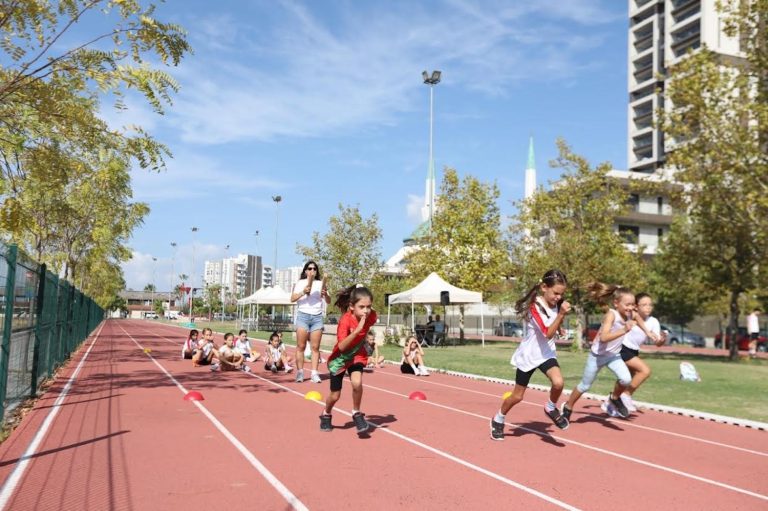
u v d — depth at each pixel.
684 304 49.66
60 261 24.62
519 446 6.90
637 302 8.95
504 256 35.34
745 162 21.42
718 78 21.86
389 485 5.14
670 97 23.17
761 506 4.89
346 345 6.98
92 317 38.19
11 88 9.30
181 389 10.97
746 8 21.42
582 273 27.31
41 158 11.23
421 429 7.75
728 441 7.66
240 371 14.84
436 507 4.58
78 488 4.86
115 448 6.23
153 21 9.15
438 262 36.00
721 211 23.69
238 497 4.70
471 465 5.93
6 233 11.52
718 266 26.16
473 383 13.80
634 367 9.05
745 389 12.95
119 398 9.70
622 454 6.68
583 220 30.03
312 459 5.97
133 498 4.63
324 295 12.84
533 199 30.97
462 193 37.03
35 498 4.60
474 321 67.81
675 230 30.17
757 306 38.78
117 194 24.33
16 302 8.10
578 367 18.05
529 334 6.98
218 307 123.31
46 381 11.81
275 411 8.78
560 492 5.09
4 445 6.30
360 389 7.13
